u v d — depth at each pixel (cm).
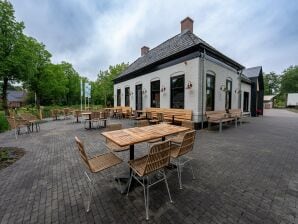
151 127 394
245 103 1571
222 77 1005
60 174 343
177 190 273
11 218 215
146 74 1199
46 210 230
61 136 714
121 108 1484
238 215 211
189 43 856
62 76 3011
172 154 300
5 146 564
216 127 917
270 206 229
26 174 346
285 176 321
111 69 2980
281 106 4894
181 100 908
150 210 224
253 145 544
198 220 204
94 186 291
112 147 356
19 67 1582
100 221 206
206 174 331
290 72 5134
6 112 1650
